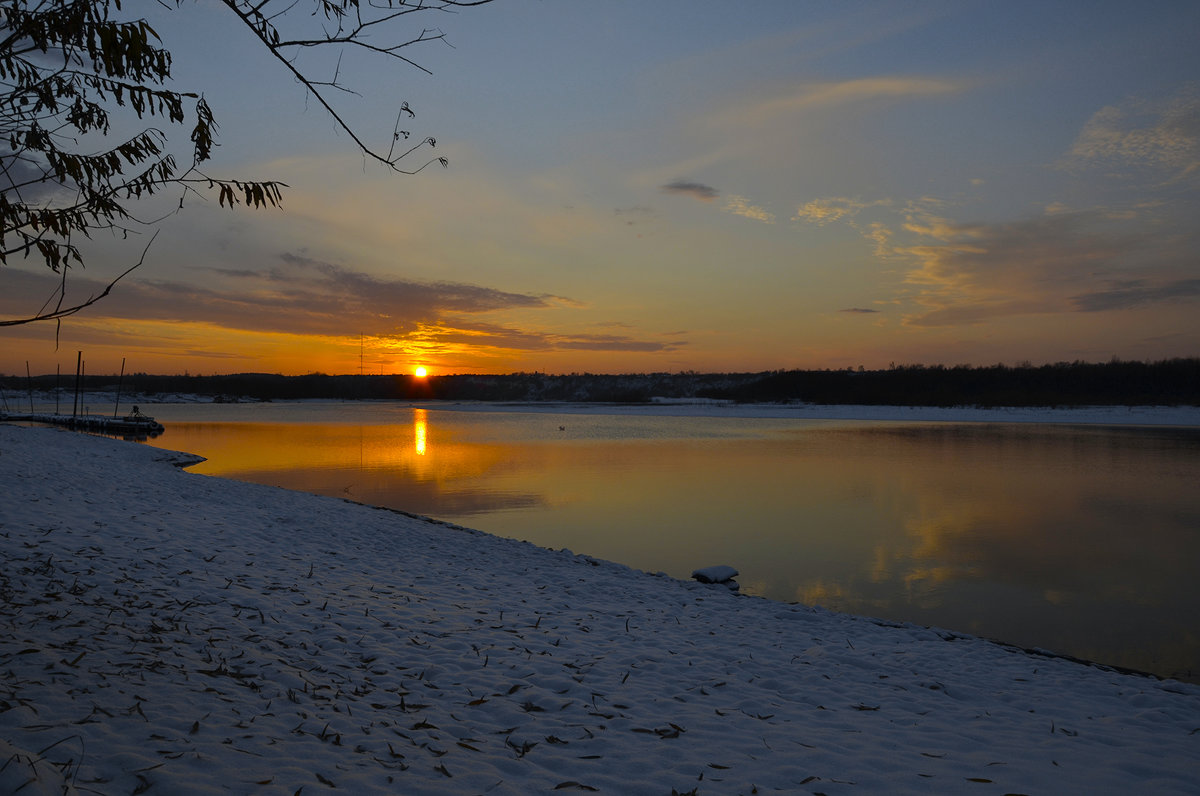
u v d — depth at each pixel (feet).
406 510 60.59
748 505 65.05
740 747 15.29
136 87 11.14
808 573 41.34
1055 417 256.93
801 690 19.85
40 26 10.51
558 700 17.63
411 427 196.44
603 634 24.61
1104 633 31.12
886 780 13.89
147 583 24.59
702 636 25.46
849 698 19.39
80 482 49.24
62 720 12.40
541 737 15.21
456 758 13.57
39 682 14.01
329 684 17.15
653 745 15.17
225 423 207.72
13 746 10.25
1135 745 16.51
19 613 18.88
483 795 12.00
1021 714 18.76
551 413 326.24
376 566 33.14
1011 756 15.51
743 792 13.06
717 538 50.75
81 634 17.81
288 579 28.17
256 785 11.19
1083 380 356.79
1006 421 242.37
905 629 28.68
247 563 30.27
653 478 84.12
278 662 18.10
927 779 14.01
